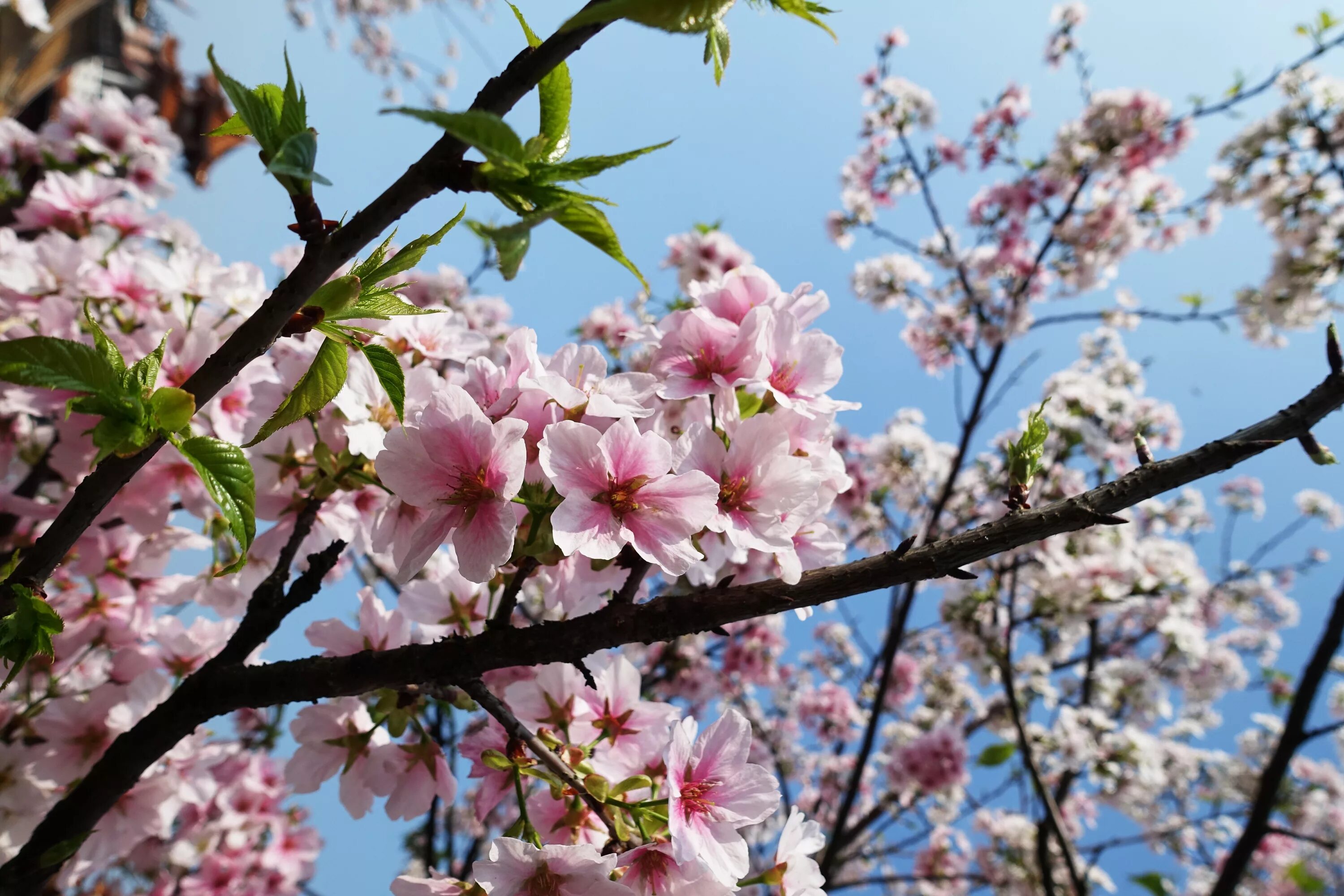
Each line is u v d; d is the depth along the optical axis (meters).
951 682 1.09
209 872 0.46
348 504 0.28
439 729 0.51
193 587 0.31
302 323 0.16
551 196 0.15
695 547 0.24
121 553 0.33
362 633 0.26
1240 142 0.90
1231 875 0.50
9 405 0.30
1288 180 0.87
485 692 0.21
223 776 0.47
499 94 0.15
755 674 1.00
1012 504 0.20
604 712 0.25
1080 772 0.86
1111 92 0.93
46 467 0.39
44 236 0.35
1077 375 0.90
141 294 0.33
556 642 0.20
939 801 0.93
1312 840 0.48
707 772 0.21
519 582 0.21
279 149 0.15
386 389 0.18
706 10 0.14
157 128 0.60
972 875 0.97
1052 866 0.89
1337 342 0.19
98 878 0.48
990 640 0.79
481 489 0.20
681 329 0.23
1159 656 0.95
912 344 1.13
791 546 0.21
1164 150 0.91
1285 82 0.85
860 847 1.01
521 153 0.14
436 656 0.21
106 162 0.58
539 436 0.21
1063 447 0.83
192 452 0.16
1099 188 0.97
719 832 0.20
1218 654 1.05
